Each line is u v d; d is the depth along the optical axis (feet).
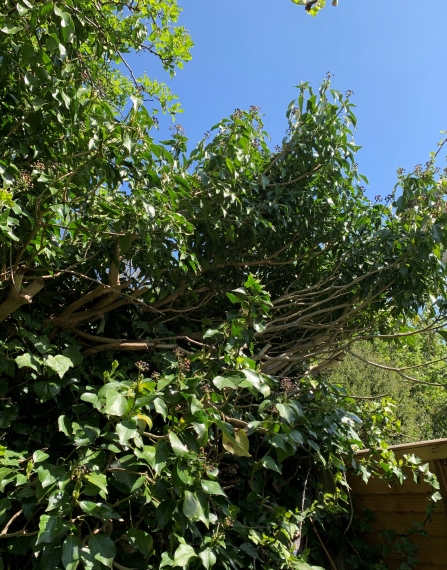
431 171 8.82
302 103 9.25
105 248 6.81
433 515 7.70
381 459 8.09
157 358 7.36
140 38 9.92
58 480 4.37
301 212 9.41
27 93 5.95
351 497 9.10
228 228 7.94
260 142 9.19
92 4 7.46
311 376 8.63
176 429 4.84
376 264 9.50
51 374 5.66
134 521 6.00
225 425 5.20
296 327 9.77
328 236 9.67
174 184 7.01
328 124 9.02
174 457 4.75
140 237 6.71
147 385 4.76
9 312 5.73
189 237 8.26
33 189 5.98
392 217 9.85
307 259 9.99
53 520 4.06
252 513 7.04
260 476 7.84
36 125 6.10
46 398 5.61
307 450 8.00
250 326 6.28
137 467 5.11
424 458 8.00
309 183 9.55
